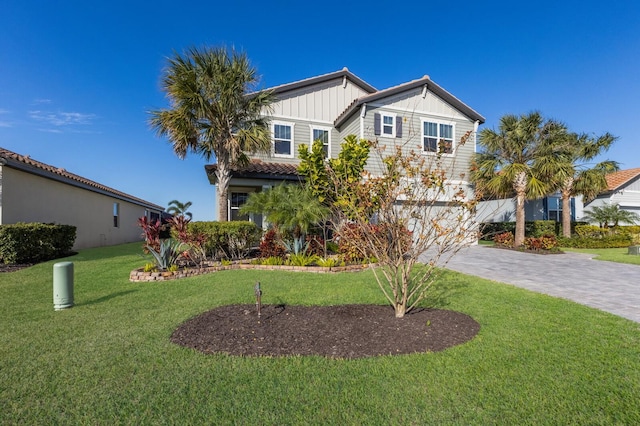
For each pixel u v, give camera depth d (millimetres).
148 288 6504
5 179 10867
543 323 4227
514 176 13391
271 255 9453
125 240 20969
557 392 2598
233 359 3236
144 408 2447
